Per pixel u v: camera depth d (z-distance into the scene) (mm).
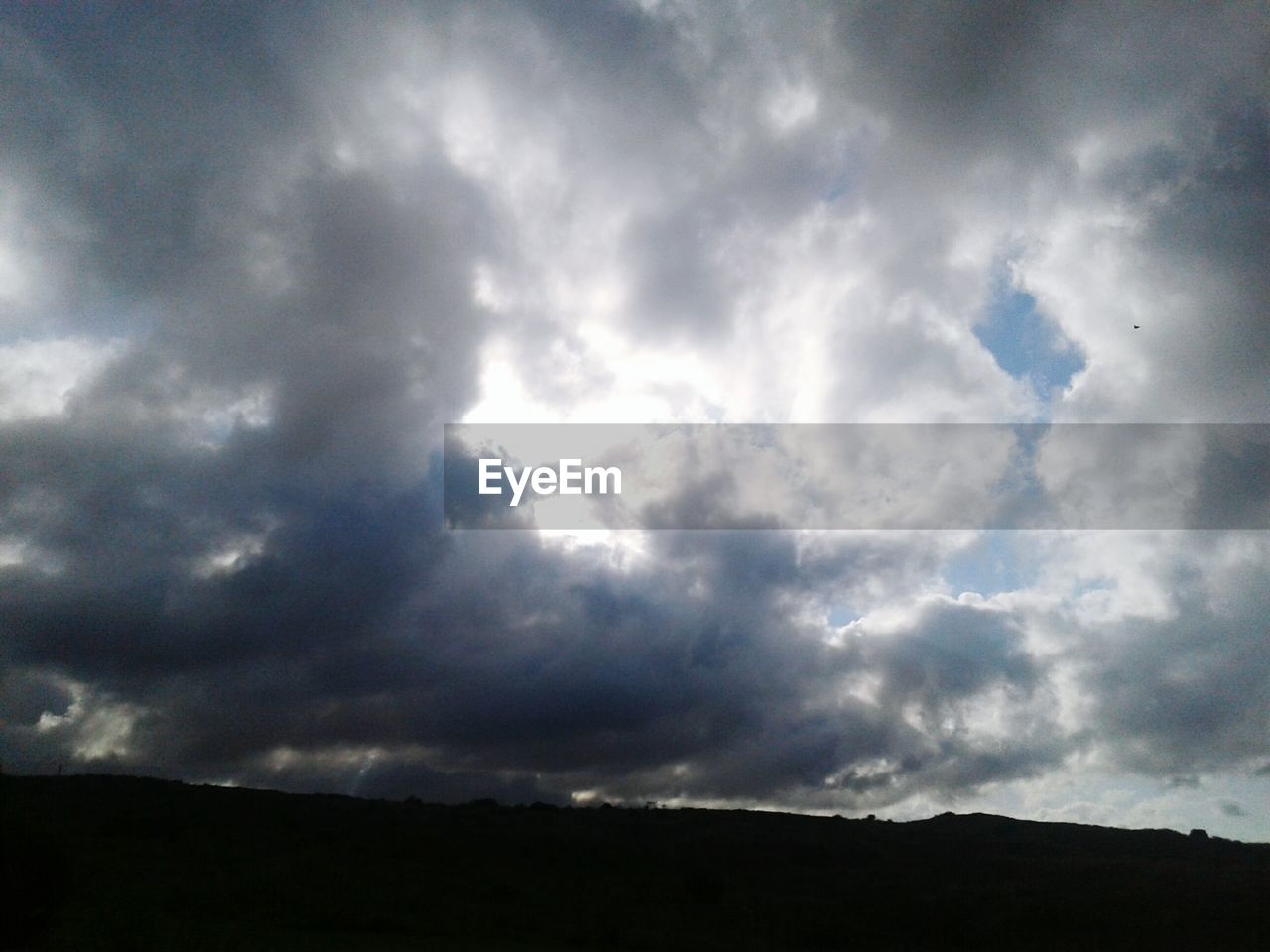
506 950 38062
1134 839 88312
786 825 91875
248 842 63312
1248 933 48938
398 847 66688
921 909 53062
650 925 49500
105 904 40062
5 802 31875
